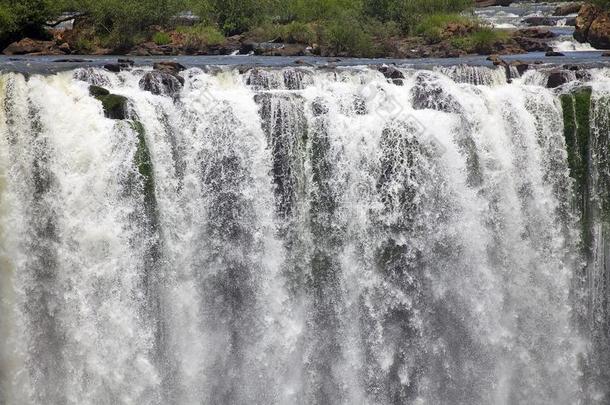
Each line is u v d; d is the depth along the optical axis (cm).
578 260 1802
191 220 1631
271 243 1644
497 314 1719
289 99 1670
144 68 2056
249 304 1642
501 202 1755
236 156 1648
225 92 1692
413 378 1683
